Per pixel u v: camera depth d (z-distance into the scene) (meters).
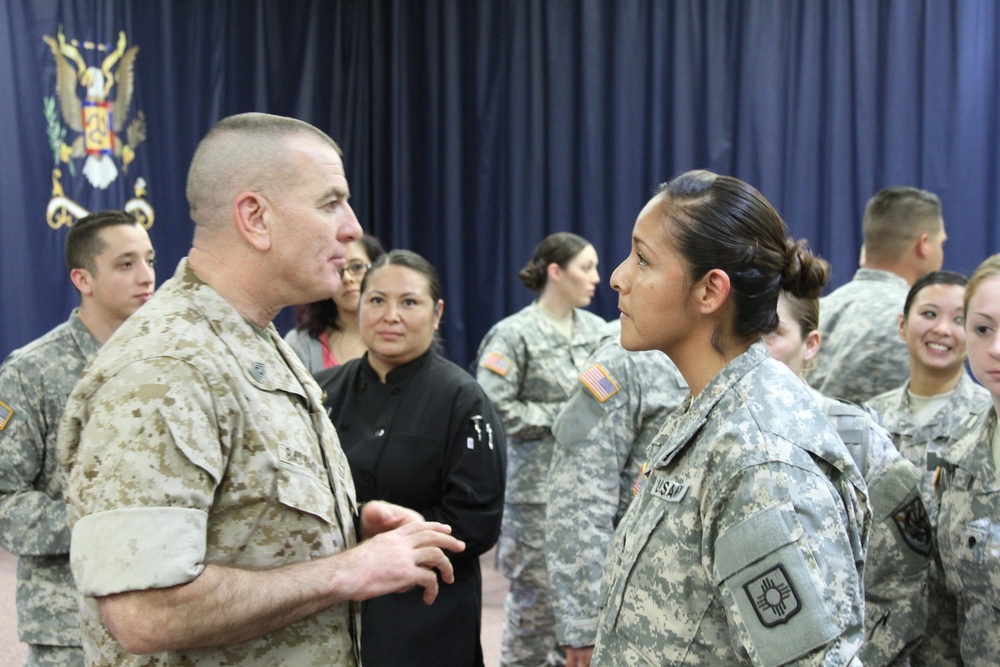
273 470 1.14
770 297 1.18
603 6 4.54
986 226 4.05
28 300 3.95
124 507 1.01
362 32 4.82
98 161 4.12
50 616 1.95
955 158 4.06
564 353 3.38
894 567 1.58
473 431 2.02
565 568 2.02
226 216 1.21
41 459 2.02
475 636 2.00
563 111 4.61
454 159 4.73
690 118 4.43
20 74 3.90
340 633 1.21
